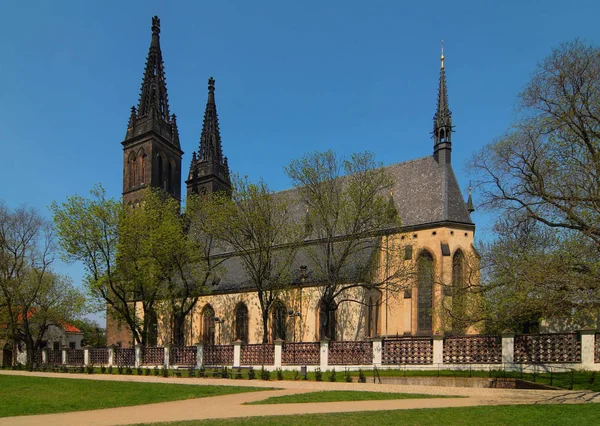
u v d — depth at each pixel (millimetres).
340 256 48094
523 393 23188
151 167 71875
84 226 49250
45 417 19031
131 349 45688
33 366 49062
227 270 61875
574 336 28438
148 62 76000
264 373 32812
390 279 45250
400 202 56656
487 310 33938
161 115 75938
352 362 34438
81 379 34062
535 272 24891
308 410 19234
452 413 17625
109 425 16562
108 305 56000
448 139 56281
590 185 25094
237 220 49219
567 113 26047
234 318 56094
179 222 55094
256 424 15922
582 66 26422
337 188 48125
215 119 81500
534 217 27109
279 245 50125
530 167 27266
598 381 24953
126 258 49312
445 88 58125
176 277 58469
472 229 52250
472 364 30891
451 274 49812
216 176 78625
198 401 23078
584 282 23156
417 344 32844
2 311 62156
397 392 24750
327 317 43500
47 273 63125
